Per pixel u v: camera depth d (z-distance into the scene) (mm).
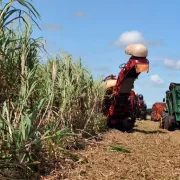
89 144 13172
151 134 19312
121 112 20875
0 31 6309
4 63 6410
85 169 9352
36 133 8227
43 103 8805
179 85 22969
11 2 5777
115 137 16859
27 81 7965
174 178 8953
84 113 14203
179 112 22562
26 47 7926
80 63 13547
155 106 33969
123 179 8680
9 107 7980
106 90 19812
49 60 11703
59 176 8414
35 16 6035
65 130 9695
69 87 12148
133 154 12148
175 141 16219
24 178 7551
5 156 7434
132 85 20156
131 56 18984
